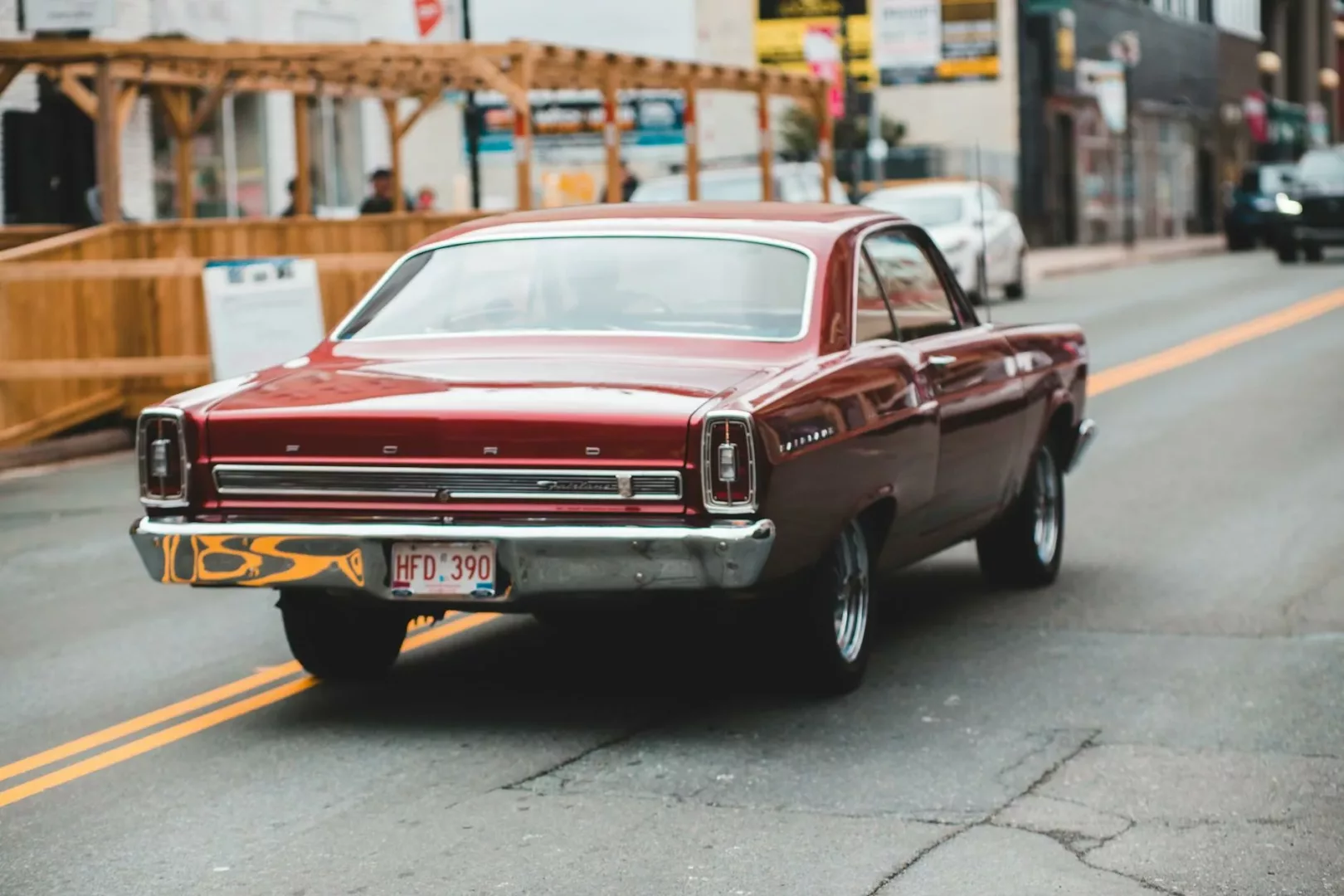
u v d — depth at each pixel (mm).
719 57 54500
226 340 16375
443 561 6234
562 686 7371
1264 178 51000
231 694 7391
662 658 7859
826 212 7656
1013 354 8531
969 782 6008
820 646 6895
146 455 6539
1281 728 6672
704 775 6105
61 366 15977
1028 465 8844
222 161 28984
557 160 45312
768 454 6121
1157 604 8922
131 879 5184
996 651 7941
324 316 17328
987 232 30031
